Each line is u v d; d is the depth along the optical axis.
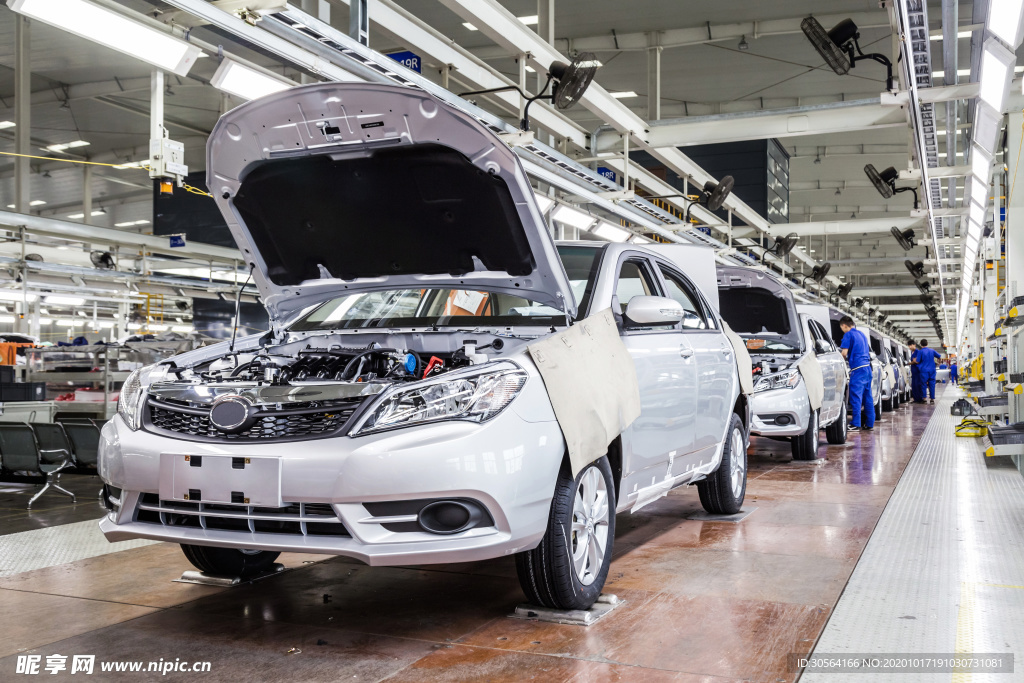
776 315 9.16
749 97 20.89
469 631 3.10
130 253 17.92
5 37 15.66
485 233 3.44
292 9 5.50
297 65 6.06
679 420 4.29
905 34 6.75
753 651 2.86
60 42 16.05
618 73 18.88
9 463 6.91
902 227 23.81
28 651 2.90
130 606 3.46
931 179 11.95
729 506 5.42
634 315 3.66
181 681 2.62
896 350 21.53
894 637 3.00
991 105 7.74
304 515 2.84
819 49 8.32
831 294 29.91
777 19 15.53
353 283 3.96
